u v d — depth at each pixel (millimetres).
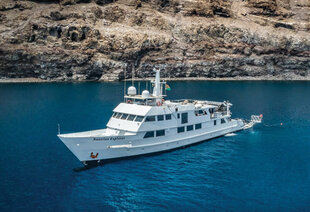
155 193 27703
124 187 28844
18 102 81000
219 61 173375
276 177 31562
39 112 66375
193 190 28391
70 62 156625
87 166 33688
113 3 192250
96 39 162125
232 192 28109
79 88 118500
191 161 35719
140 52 165625
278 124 56469
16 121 57000
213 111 44594
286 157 37688
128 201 26234
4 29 162500
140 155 36250
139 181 30156
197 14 198750
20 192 27594
